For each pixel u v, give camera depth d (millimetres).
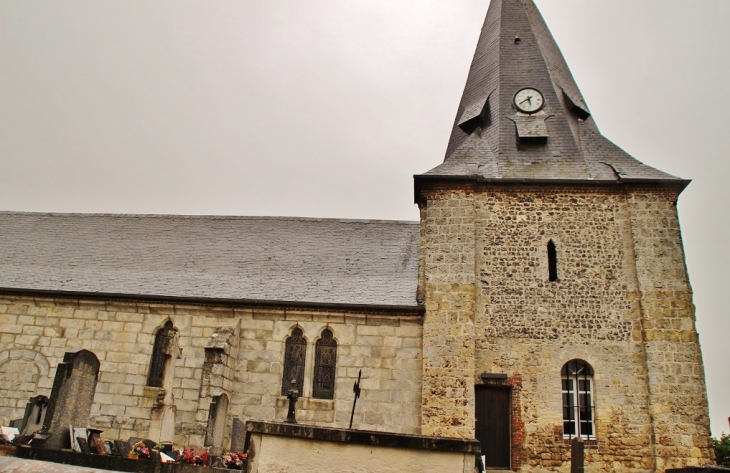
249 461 8180
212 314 17625
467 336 15820
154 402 16906
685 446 14492
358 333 16797
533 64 20844
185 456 11539
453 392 15344
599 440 14930
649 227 16547
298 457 8125
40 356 17734
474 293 16359
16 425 15484
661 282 15945
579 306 16172
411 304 16672
